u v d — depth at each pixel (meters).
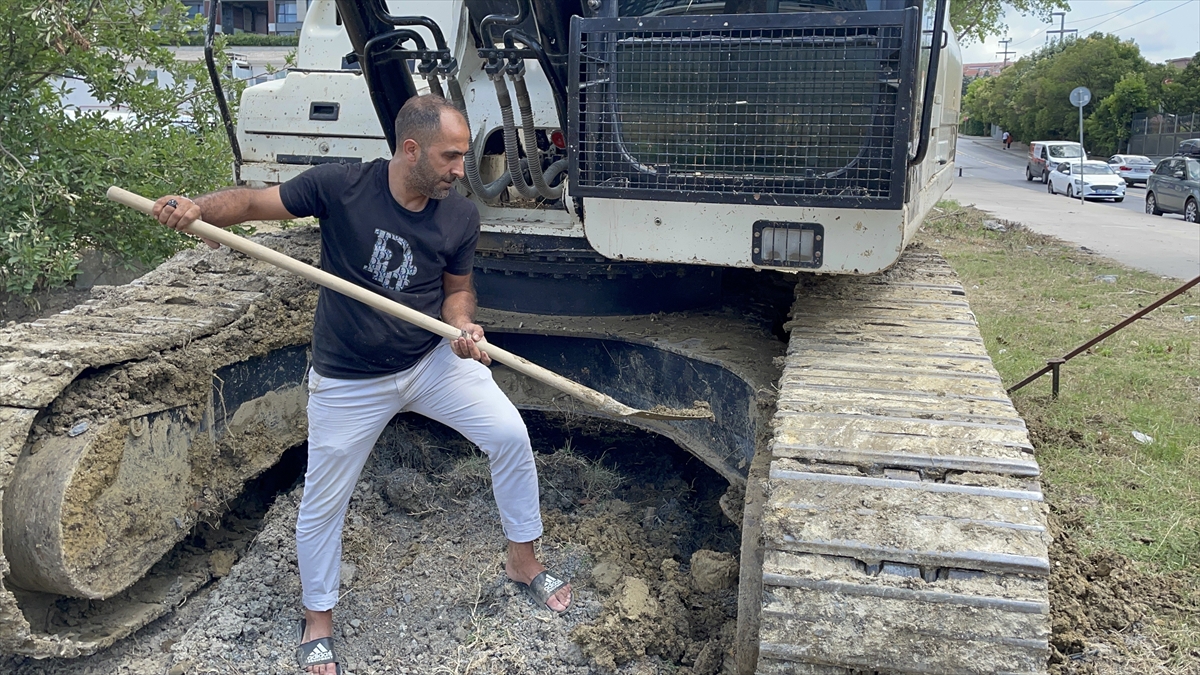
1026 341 8.07
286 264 2.85
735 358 4.14
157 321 3.59
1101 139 53.19
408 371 3.19
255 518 4.39
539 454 4.69
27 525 2.96
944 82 5.30
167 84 9.29
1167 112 50.31
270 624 3.41
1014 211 22.23
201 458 3.63
